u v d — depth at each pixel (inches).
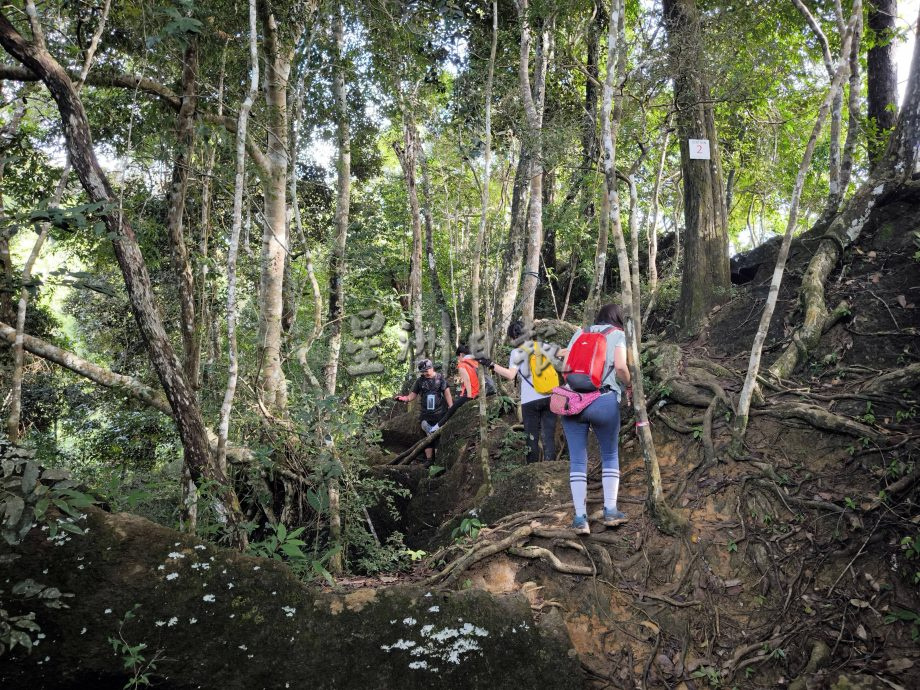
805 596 146.8
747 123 440.8
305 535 215.2
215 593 122.2
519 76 315.6
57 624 112.7
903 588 141.0
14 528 112.7
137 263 150.6
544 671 129.3
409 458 309.6
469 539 181.5
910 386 183.9
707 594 152.3
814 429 182.2
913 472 156.8
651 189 447.5
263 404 224.4
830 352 217.0
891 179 257.0
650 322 331.3
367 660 123.0
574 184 353.4
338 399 206.8
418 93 297.7
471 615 130.0
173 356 156.2
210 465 160.2
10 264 216.4
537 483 203.5
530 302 316.8
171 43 196.1
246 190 234.1
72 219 143.9
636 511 178.5
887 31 365.7
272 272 257.0
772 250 296.7
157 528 126.2
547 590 159.2
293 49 255.1
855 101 305.9
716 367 222.5
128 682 113.5
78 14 200.5
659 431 209.3
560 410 171.8
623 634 147.3
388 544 234.1
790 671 134.5
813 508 161.9
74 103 146.3
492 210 467.2
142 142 201.9
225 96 232.5
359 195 502.6
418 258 439.5
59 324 355.6
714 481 180.2
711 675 135.2
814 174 512.7
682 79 279.4
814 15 391.2
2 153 217.9
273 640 121.5
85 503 114.7
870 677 126.9
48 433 319.6
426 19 272.8
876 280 232.2
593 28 346.9
